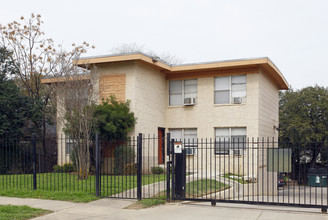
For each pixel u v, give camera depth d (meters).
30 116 19.41
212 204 9.95
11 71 20.67
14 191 11.40
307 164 28.95
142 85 18.34
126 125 17.16
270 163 11.95
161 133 20.23
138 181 10.30
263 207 10.39
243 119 18.69
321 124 29.94
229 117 19.02
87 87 15.16
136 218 8.41
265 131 19.91
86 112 14.47
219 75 19.33
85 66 17.81
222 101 19.34
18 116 18.58
